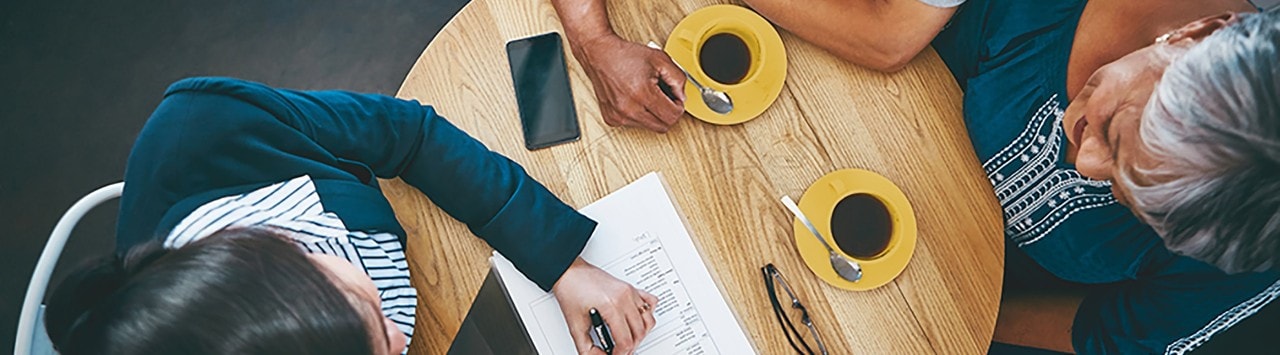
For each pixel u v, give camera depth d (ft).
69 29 6.31
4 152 6.14
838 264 3.56
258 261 2.29
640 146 3.70
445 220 3.62
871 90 3.73
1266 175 2.71
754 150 3.70
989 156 3.75
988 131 3.72
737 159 3.69
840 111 3.72
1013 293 4.57
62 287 2.34
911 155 3.71
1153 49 2.97
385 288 3.30
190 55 6.29
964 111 3.73
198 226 2.93
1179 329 3.73
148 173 3.02
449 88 3.72
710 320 3.57
